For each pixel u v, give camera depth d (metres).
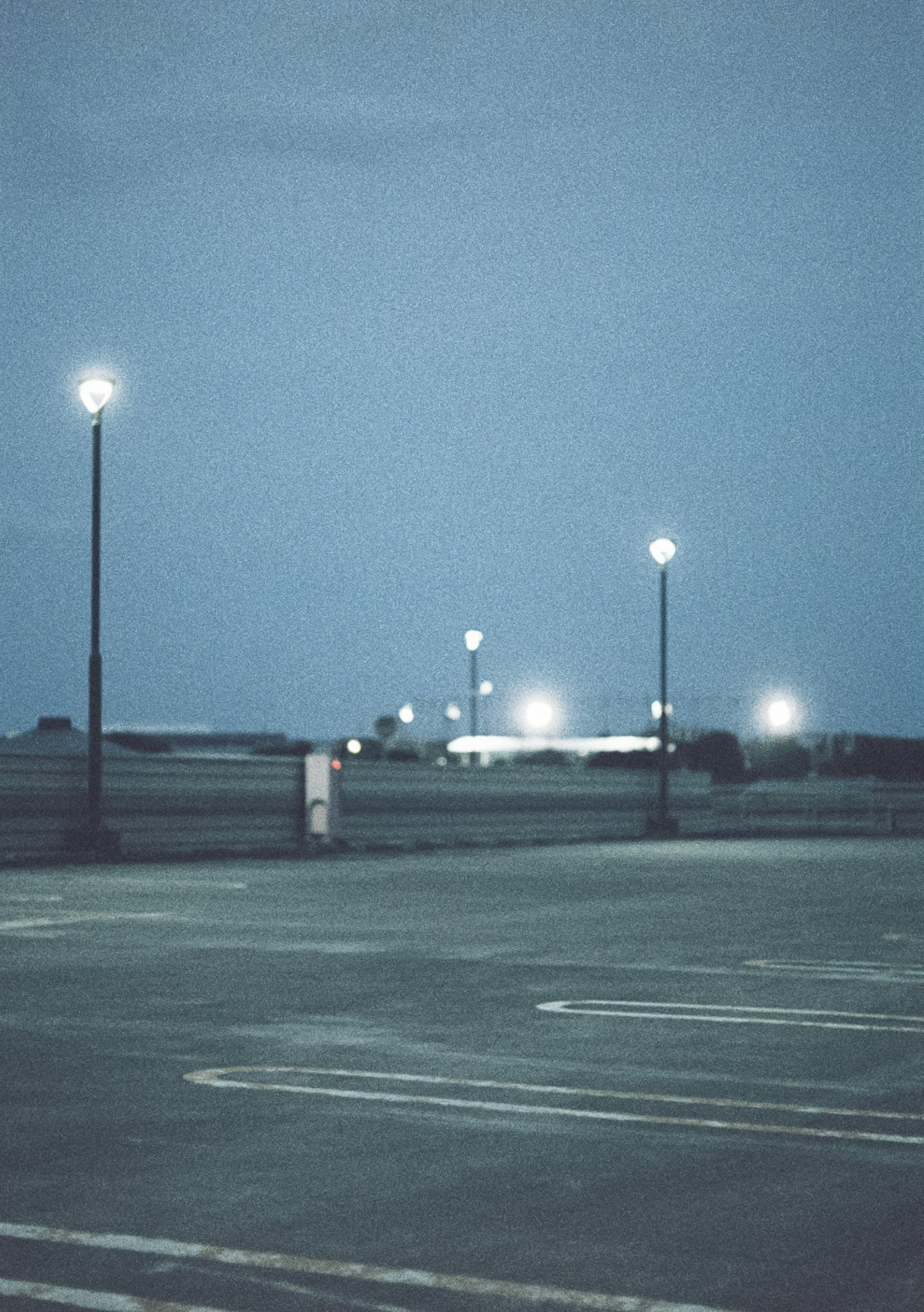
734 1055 9.54
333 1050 9.68
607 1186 6.48
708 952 15.50
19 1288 5.16
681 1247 5.66
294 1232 5.82
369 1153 7.03
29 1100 8.20
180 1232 5.80
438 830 43.75
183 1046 9.81
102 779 33.41
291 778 38.97
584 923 18.73
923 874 30.02
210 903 21.34
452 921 18.86
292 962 14.43
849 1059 9.45
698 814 58.06
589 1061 9.32
